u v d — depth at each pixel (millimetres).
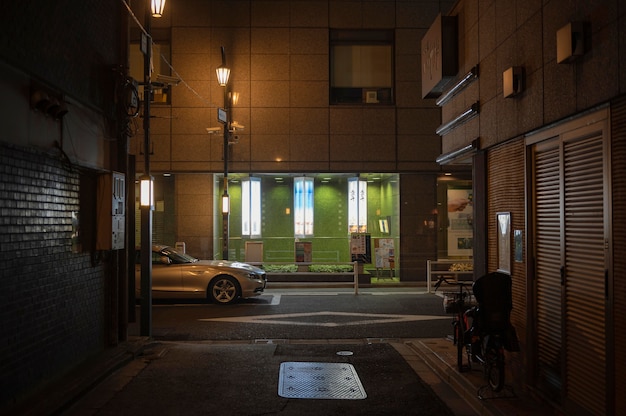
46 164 7227
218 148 20984
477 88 9242
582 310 5988
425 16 21562
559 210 6637
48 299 7246
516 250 7809
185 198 21016
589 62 5656
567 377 6262
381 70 21672
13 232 6316
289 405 6945
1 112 5980
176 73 20672
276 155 21156
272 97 21203
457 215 22062
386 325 12703
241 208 23062
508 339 6980
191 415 6523
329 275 20281
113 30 9617
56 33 7328
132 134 10203
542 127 6852
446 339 10898
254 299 16641
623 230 5172
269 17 21234
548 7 6598
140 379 8023
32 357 6754
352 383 7957
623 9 5023
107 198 8883
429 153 21469
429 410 6840
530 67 7133
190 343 10750
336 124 21297
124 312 9969
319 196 24125
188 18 21094
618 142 5246
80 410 6629
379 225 23984
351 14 21406
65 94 7672
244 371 8531
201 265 15602
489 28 8617
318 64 21281
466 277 20578
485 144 8852
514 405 6707
